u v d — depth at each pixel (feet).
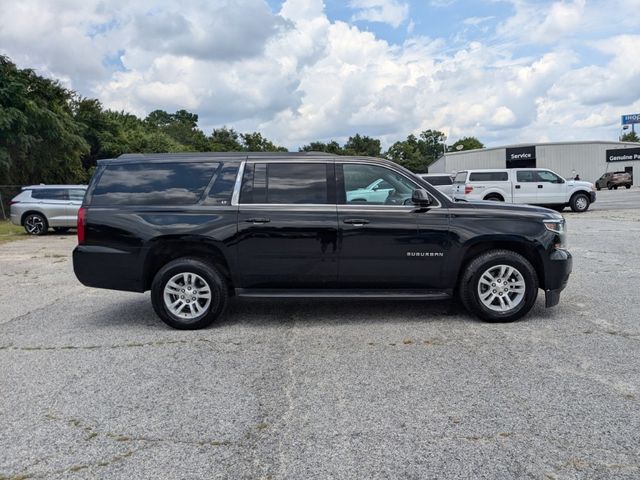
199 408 11.12
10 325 18.26
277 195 17.37
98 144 158.71
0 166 78.02
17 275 29.32
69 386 12.42
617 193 116.88
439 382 12.29
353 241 17.01
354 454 9.16
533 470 8.55
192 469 8.78
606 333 15.90
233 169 17.60
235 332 16.83
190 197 17.39
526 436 9.66
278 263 17.11
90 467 8.89
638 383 12.01
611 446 9.25
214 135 315.37
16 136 79.15
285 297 17.25
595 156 167.02
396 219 17.11
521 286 17.21
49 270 31.04
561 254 17.40
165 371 13.35
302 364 13.71
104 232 17.13
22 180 89.25
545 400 11.18
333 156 17.80
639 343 14.89
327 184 17.47
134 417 10.75
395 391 11.82
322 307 20.01
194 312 17.33
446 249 17.15
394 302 20.74
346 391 11.88
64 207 53.36
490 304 17.31
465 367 13.24
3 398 11.78
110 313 19.94
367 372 13.03
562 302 19.92
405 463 8.83
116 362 14.10
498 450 9.20
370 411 10.83
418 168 339.36
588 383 12.05
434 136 422.00
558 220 17.65
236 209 17.16
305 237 16.98
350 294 17.28
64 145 91.50
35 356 14.73
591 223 49.32
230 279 17.56
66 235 53.21
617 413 10.50
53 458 9.20
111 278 17.22
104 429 10.24
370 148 333.83
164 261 17.85
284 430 10.09
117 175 17.71
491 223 17.20
